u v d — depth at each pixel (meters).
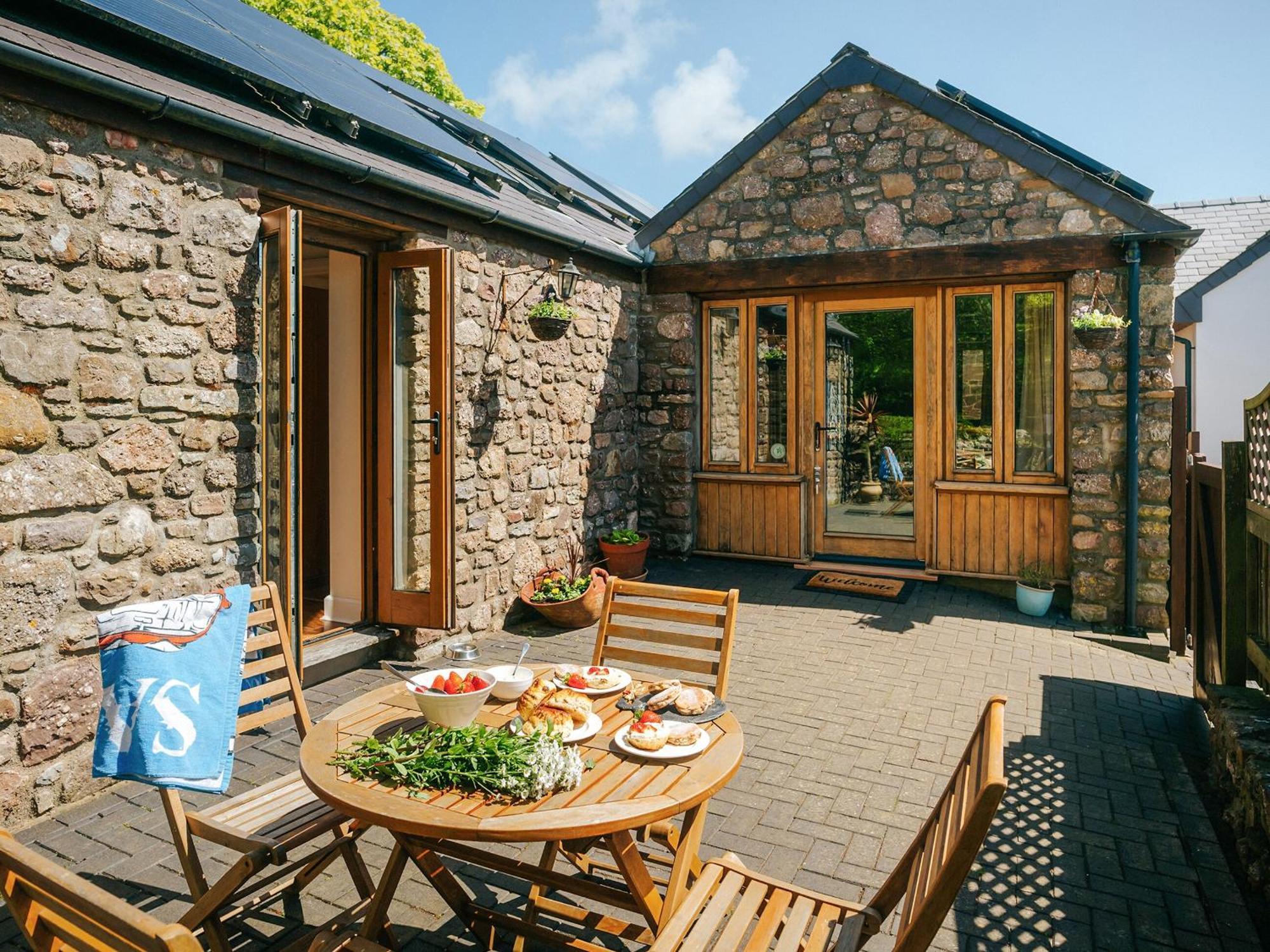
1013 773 4.02
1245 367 11.23
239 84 4.64
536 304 6.39
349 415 5.61
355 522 5.62
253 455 4.40
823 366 8.04
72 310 3.54
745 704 4.85
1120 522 6.64
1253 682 5.02
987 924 2.83
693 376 8.35
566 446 7.10
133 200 3.76
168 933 1.04
